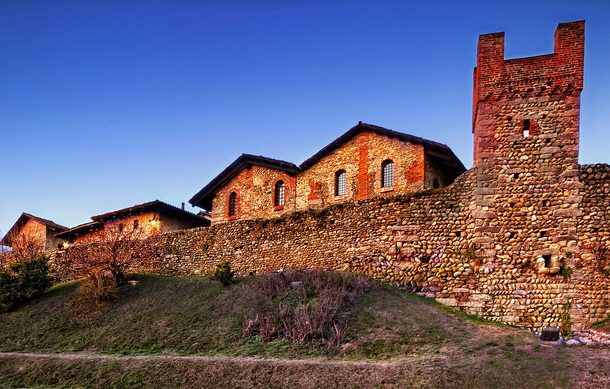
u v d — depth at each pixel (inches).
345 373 654.5
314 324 804.0
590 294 838.5
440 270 946.1
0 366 858.1
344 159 1374.3
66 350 923.4
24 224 2118.6
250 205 1512.1
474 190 945.5
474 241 925.8
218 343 837.8
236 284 1077.8
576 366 617.9
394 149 1298.0
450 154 1259.2
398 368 647.8
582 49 917.8
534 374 604.4
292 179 1450.5
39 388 760.3
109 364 799.7
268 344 799.1
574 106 910.4
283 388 647.1
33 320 1090.7
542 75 932.0
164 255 1331.2
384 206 1039.0
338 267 1061.8
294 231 1147.3
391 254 1005.2
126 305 1083.3
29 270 1238.9
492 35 969.5
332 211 1106.1
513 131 934.4
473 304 901.8
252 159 1510.8
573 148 898.7
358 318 839.1
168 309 1019.3
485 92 958.4
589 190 877.2
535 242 887.1
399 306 880.3
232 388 667.4
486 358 666.8
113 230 1419.8
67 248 1443.2
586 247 858.1
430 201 991.0
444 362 660.7
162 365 760.3
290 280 1007.0
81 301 1131.9
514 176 921.5
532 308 861.8
